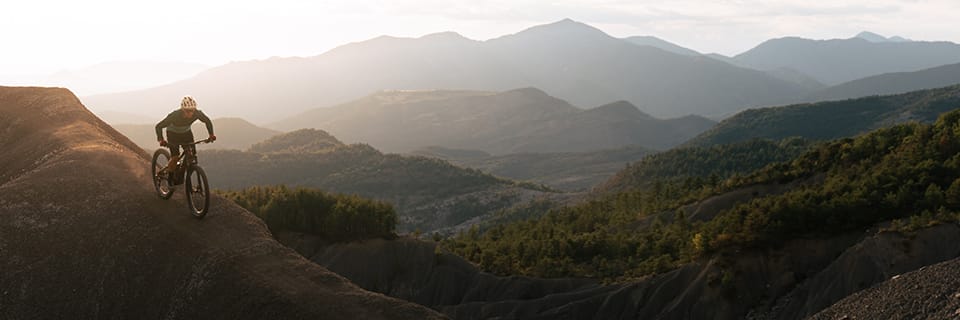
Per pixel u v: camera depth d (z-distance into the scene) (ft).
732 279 166.50
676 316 172.65
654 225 327.88
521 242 309.63
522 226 443.73
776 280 163.02
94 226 52.44
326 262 226.58
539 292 224.12
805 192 205.87
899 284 75.20
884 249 143.13
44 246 52.21
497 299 222.89
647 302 184.34
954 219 141.90
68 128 75.87
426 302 225.76
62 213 54.29
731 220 202.08
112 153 63.52
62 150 67.26
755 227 178.09
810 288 154.71
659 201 426.51
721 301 165.48
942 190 174.19
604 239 295.28
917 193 175.83
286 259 49.55
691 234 253.44
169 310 46.88
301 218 234.38
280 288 45.32
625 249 280.72
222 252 48.37
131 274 49.29
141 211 52.70
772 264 165.58
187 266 48.21
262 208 236.43
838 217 168.14
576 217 458.50
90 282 49.80
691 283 177.68
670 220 336.70
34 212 54.85
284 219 234.17
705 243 184.03
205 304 45.80
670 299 180.55
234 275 46.62
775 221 175.63
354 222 235.20
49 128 77.87
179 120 47.60
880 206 169.17
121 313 48.24
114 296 48.93
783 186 297.74
